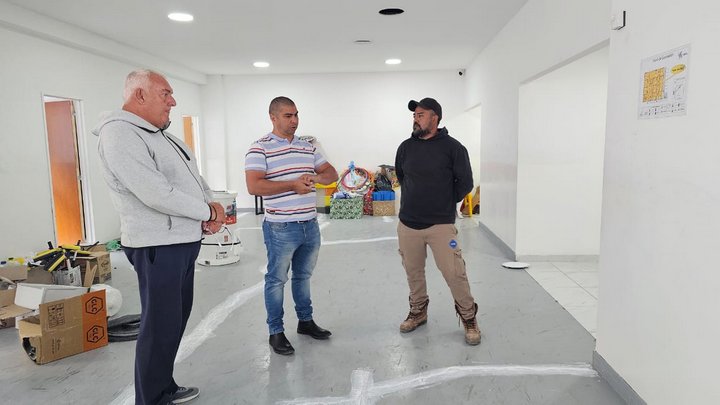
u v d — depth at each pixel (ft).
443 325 10.44
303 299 9.73
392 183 27.73
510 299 12.09
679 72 5.78
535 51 13.53
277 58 23.00
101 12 14.73
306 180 8.35
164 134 6.81
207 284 13.83
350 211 25.89
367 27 17.02
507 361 8.71
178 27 16.69
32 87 15.23
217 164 28.99
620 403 7.28
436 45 20.39
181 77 25.20
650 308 6.54
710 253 5.34
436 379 8.13
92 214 18.30
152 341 6.50
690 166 5.62
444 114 27.96
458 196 9.18
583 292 12.61
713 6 5.18
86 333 9.32
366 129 28.58
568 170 15.53
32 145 15.17
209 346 9.54
